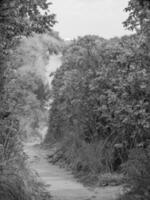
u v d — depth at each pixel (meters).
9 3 6.70
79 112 14.91
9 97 8.77
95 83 13.20
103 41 16.17
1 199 6.12
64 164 14.40
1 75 8.36
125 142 11.65
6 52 7.88
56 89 22.14
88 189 9.63
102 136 13.42
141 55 9.63
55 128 22.78
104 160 12.05
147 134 10.95
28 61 29.73
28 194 7.09
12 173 6.96
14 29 7.31
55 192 9.17
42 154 18.48
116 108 11.52
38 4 7.08
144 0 5.70
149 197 6.73
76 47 18.72
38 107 27.81
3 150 7.77
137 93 10.69
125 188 8.16
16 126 8.88
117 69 12.16
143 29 7.99
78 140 14.57
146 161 8.20
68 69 19.69
